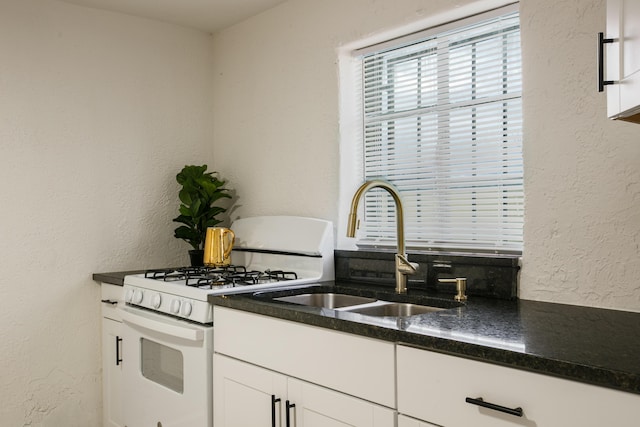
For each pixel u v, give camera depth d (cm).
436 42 225
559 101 175
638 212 158
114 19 288
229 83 314
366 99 255
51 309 267
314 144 261
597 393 105
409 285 220
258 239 273
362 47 249
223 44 318
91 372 279
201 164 320
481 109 211
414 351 137
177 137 311
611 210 164
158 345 233
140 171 296
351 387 153
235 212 310
